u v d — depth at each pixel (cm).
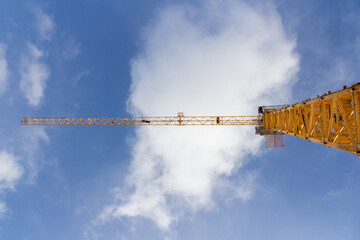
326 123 1539
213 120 5191
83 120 5353
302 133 2161
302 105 2011
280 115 3069
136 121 5309
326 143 1525
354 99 1162
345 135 1450
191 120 5256
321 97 1559
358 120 1157
